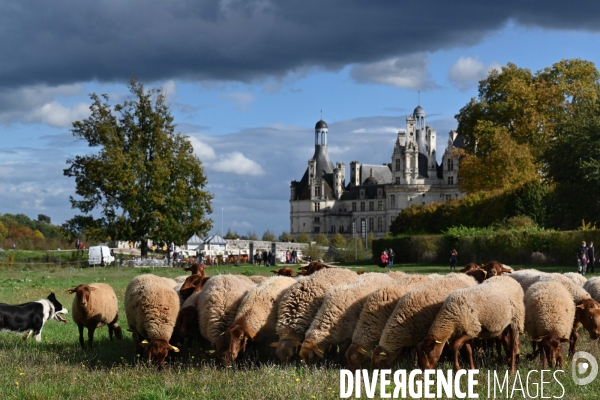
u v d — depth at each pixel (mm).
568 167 67125
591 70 86250
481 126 83625
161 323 16344
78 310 18391
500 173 81000
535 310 16047
